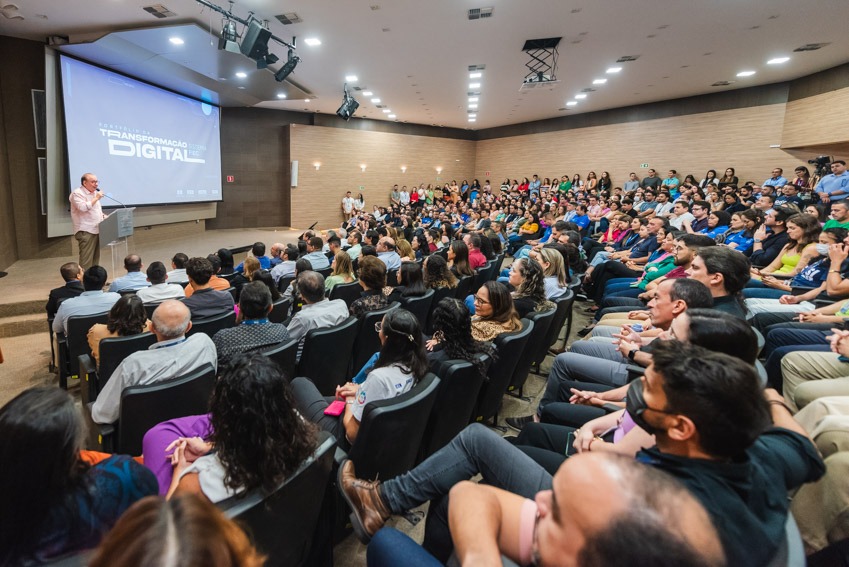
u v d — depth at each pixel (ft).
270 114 43.86
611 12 18.63
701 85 31.58
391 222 40.47
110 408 5.61
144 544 1.42
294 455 3.37
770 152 31.42
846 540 3.24
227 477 3.21
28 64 20.89
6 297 14.92
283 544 3.64
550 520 1.93
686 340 4.37
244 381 3.27
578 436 4.64
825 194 19.79
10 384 10.41
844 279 8.70
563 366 7.10
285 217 45.93
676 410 2.72
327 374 7.75
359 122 47.50
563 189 42.22
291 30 20.75
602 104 38.58
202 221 37.96
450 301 6.09
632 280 13.66
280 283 14.56
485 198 45.88
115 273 17.67
